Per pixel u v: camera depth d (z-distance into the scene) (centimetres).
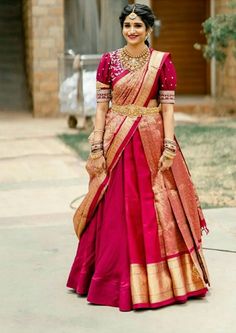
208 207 863
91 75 1477
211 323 509
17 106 1969
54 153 1273
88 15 1833
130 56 547
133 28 539
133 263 529
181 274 541
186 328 501
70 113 1511
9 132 1548
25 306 550
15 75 2108
